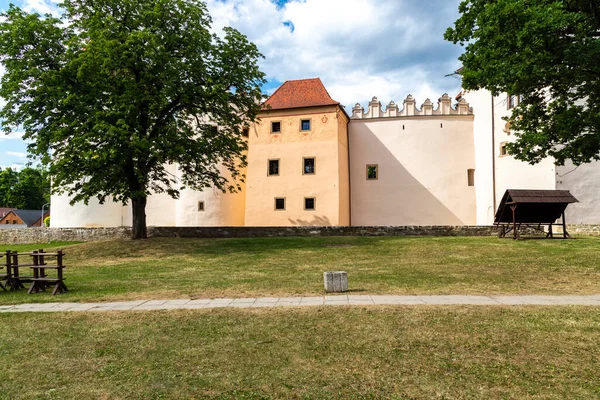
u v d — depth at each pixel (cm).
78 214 3203
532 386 469
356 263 1500
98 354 595
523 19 1071
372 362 541
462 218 3167
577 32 1075
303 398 454
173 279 1238
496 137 2825
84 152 1769
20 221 6556
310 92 3272
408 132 3316
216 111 2233
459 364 529
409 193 3269
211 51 2130
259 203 3188
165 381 503
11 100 1795
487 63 1217
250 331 671
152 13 1880
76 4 2014
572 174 2317
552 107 1366
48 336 676
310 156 3122
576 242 1748
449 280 1096
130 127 1862
